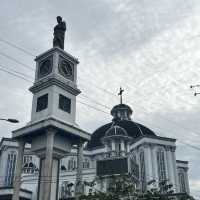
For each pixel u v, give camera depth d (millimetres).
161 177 110000
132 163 85312
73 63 72625
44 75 69312
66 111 67125
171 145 117000
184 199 61438
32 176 94125
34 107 67938
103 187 71750
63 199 85000
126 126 122500
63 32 74312
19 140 67062
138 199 52156
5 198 85062
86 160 115312
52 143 61531
